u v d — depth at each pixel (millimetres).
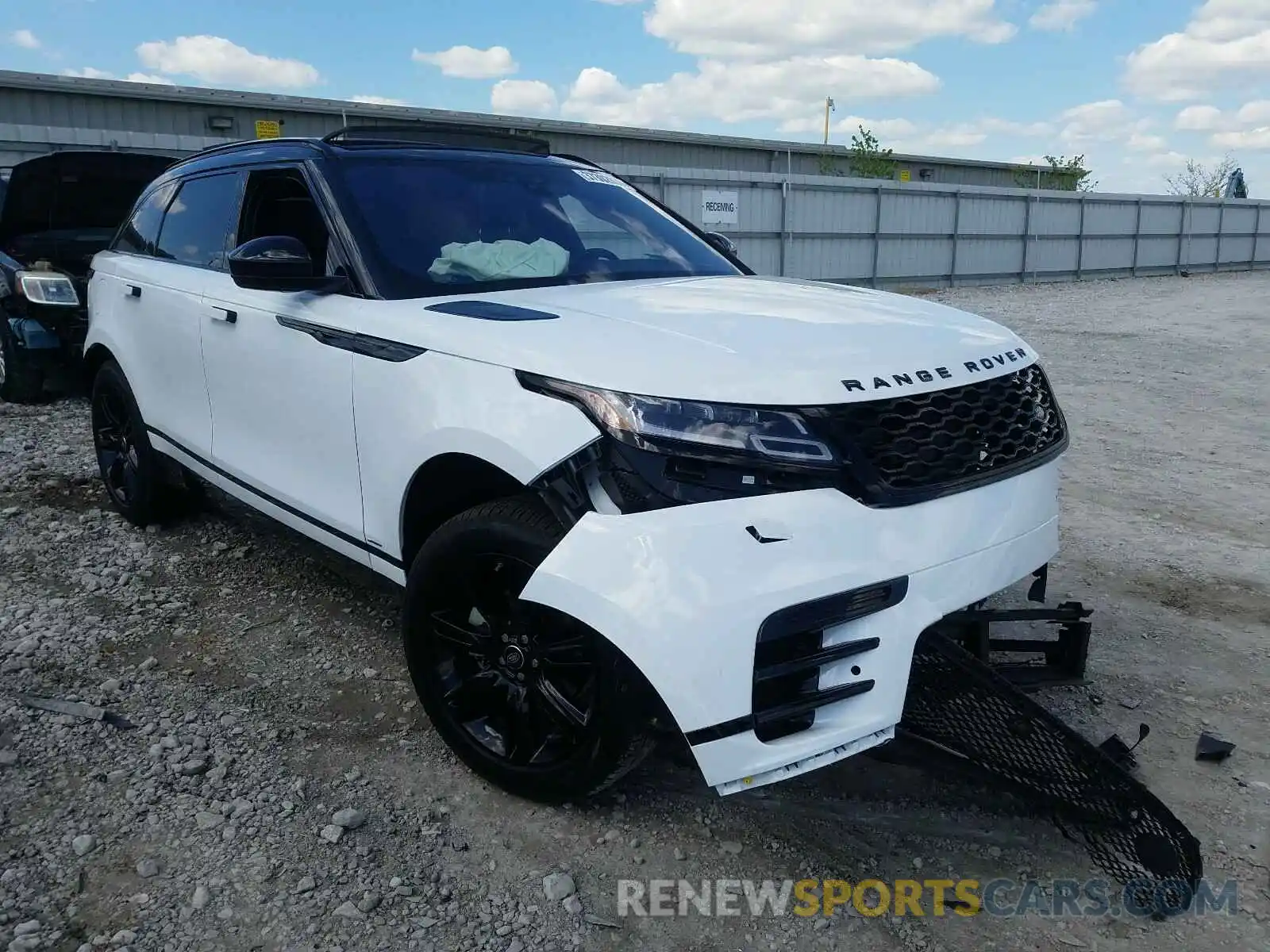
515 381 2582
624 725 2422
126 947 2273
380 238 3303
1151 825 2439
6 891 2439
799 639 2357
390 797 2883
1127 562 4961
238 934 2332
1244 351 13211
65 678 3523
